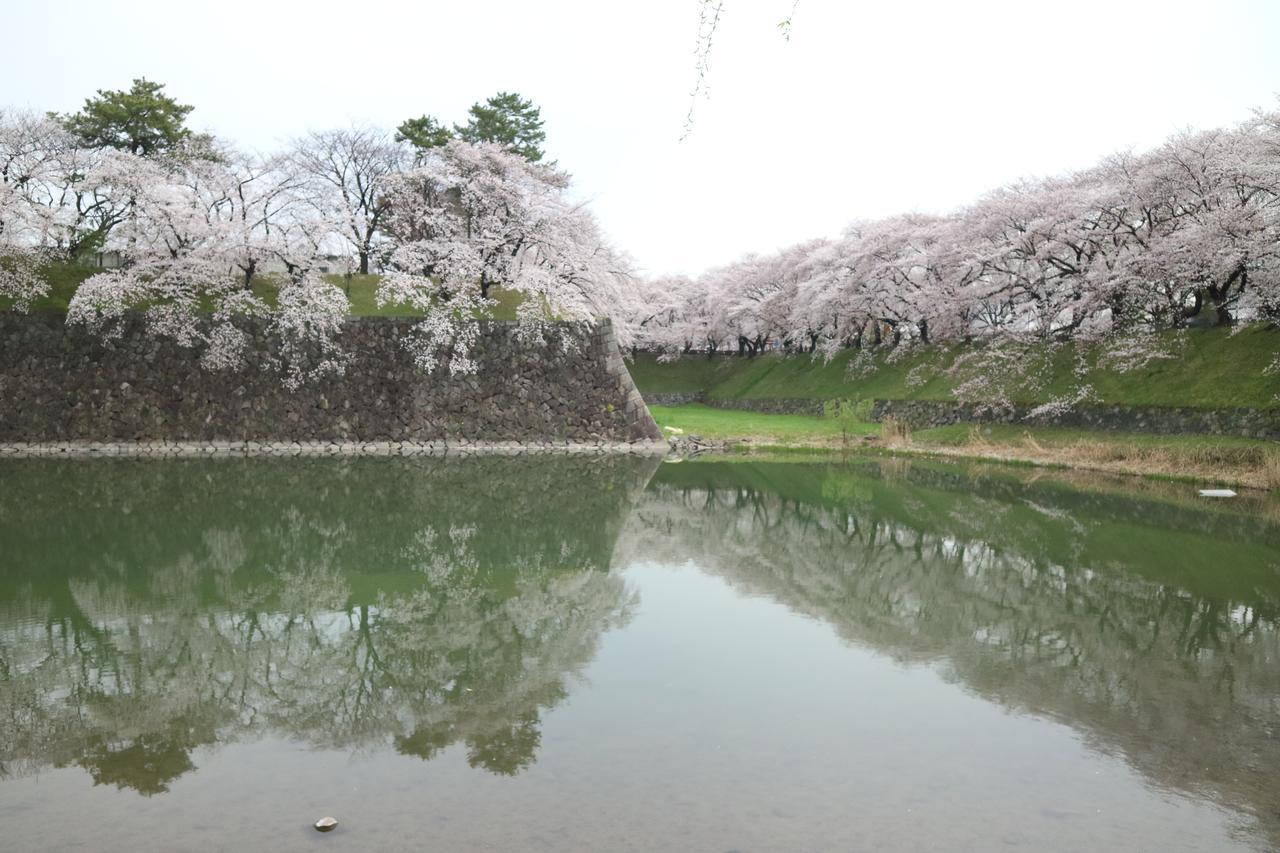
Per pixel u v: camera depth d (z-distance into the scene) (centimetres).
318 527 1202
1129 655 677
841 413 2811
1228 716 545
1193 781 450
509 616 787
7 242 2152
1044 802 423
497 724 522
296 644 691
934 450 2461
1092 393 2292
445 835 382
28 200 2284
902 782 443
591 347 2602
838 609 825
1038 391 2498
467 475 1839
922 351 3300
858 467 2150
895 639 720
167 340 2242
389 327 2416
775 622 775
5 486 1514
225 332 2214
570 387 2555
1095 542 1175
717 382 4741
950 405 2803
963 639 722
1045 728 521
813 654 675
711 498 1599
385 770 454
